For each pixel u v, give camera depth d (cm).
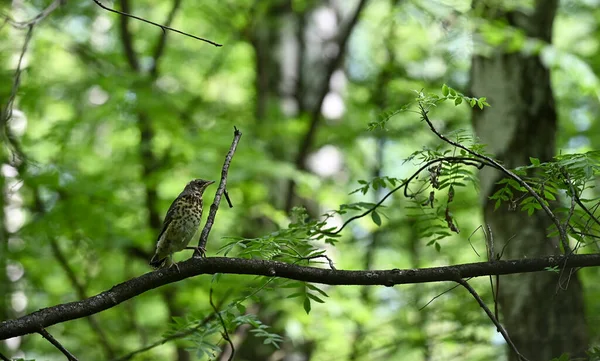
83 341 1545
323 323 1298
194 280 1276
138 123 1484
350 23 1516
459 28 1143
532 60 1056
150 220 1478
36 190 1402
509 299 983
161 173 1428
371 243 1761
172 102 1446
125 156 1503
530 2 1130
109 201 1364
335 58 1506
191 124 1538
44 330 562
